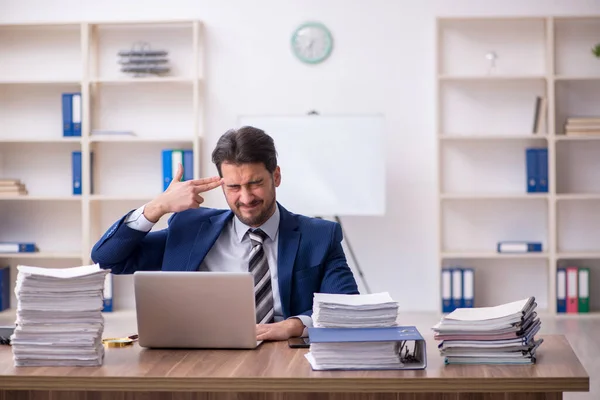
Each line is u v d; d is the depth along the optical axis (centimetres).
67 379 212
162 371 214
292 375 209
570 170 630
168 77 608
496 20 620
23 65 636
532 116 627
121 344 247
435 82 607
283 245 279
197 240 280
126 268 288
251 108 628
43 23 611
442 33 625
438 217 605
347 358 215
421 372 213
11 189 618
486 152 630
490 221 634
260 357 230
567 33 622
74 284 222
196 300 237
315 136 581
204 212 287
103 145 636
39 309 221
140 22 610
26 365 222
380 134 579
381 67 623
